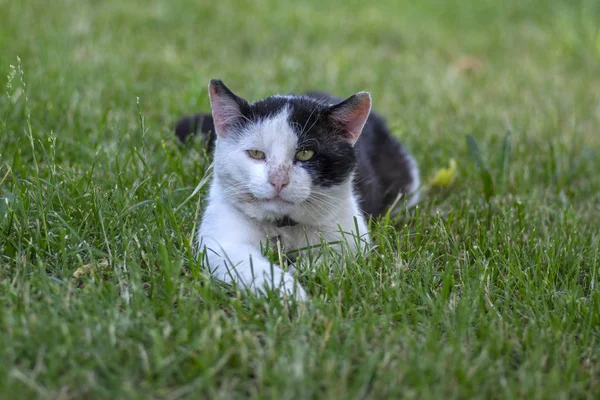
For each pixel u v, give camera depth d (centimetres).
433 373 323
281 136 433
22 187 473
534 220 525
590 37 1168
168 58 867
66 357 321
